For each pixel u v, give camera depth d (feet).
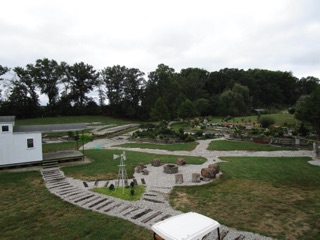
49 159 81.71
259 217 40.42
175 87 268.62
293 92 385.50
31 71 247.91
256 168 71.87
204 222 28.43
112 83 296.71
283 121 181.57
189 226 27.45
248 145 109.81
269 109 294.46
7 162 74.95
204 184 58.44
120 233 36.32
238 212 42.55
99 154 99.66
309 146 101.04
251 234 35.06
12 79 243.81
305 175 63.87
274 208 43.83
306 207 43.93
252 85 350.23
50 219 41.52
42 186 59.31
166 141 123.75
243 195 50.55
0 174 69.56
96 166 78.74
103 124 219.20
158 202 48.14
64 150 103.50
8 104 232.73
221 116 255.70
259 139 114.83
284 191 52.44
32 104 247.70
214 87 360.69
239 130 143.13
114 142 135.23
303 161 80.07
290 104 376.27
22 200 50.39
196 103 256.93
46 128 81.56
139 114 280.51
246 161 81.71
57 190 56.34
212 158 89.56
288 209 43.27
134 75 293.23
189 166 77.77
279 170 69.05
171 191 54.39
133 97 290.76
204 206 45.55
